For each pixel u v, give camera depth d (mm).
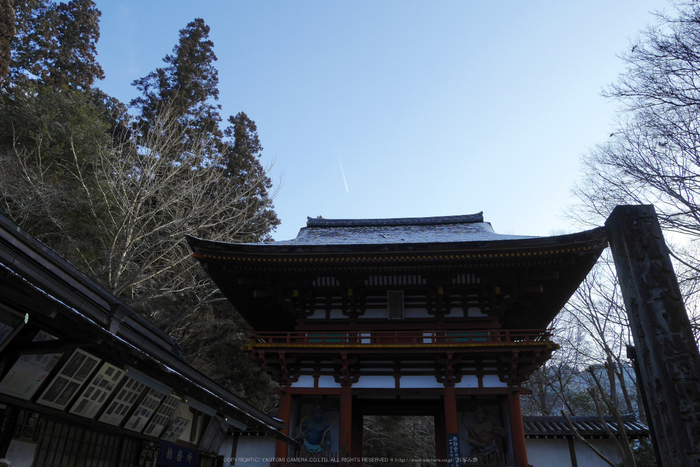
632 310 8750
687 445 7379
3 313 7074
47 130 31688
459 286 21031
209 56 46062
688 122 17406
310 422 20188
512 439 18344
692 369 7812
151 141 30062
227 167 40688
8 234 7836
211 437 16312
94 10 48219
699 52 16656
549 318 25172
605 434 20859
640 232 8883
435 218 29000
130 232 24875
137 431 12461
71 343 7383
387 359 20094
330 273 20797
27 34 42438
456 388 19266
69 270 9148
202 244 19703
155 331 12648
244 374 32750
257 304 24953
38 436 9156
